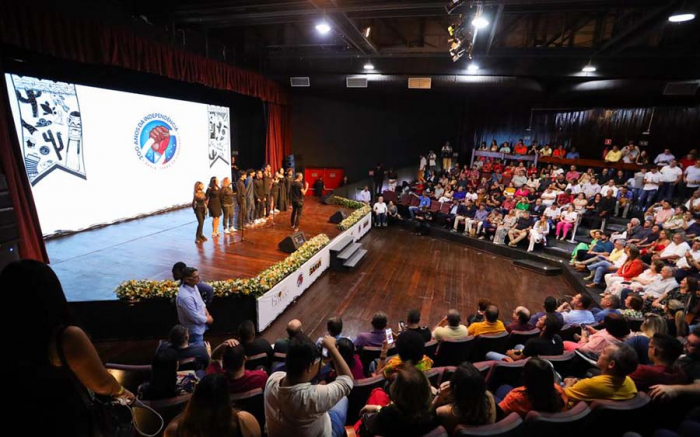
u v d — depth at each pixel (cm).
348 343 327
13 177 600
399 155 1712
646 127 1330
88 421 139
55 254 717
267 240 875
